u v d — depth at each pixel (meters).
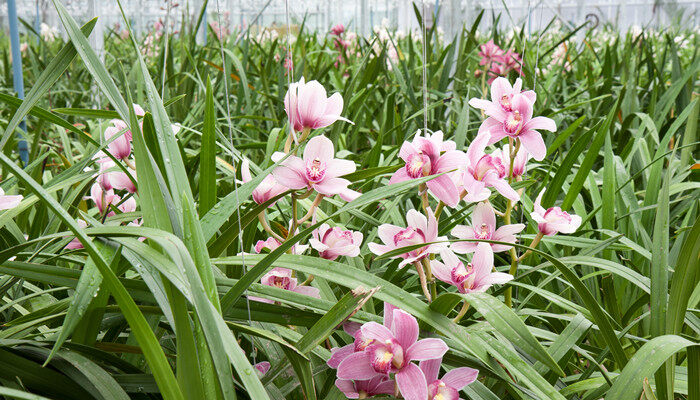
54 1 0.92
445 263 1.06
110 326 1.08
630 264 1.72
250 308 0.97
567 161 1.85
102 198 1.62
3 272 0.93
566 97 4.27
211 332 0.71
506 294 1.30
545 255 1.01
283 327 1.13
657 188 2.06
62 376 0.92
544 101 4.19
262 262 0.90
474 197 1.07
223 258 1.05
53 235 0.88
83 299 0.85
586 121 3.38
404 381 0.87
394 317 0.89
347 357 0.91
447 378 0.93
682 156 2.52
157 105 0.99
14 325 1.04
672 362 1.03
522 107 1.30
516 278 1.28
